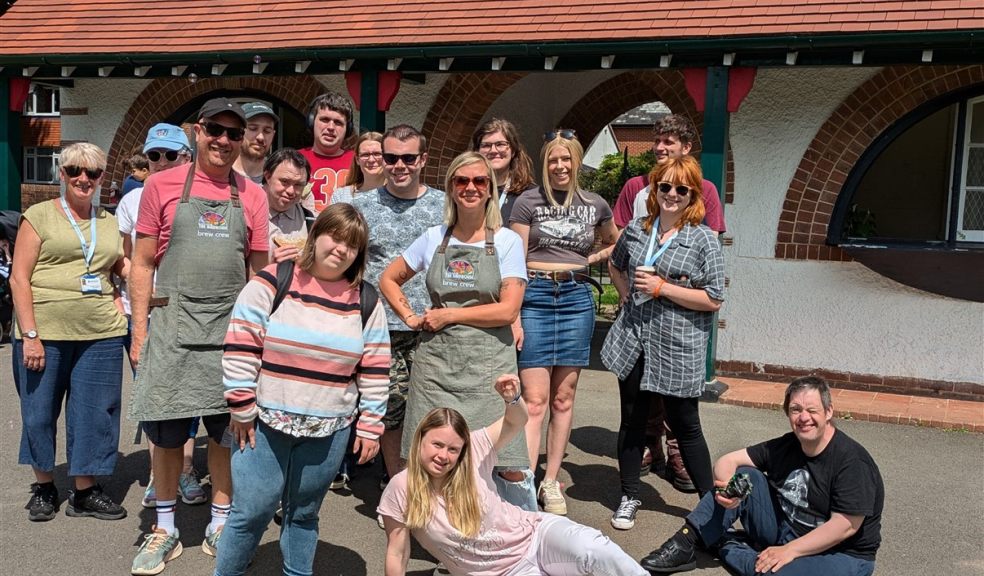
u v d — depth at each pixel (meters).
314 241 3.61
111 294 4.97
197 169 4.27
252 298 3.63
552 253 4.96
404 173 4.77
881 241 8.35
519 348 4.87
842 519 4.02
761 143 8.61
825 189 8.39
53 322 4.77
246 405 3.61
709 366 7.82
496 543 3.71
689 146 5.73
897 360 8.22
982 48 7.08
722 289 4.64
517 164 5.27
